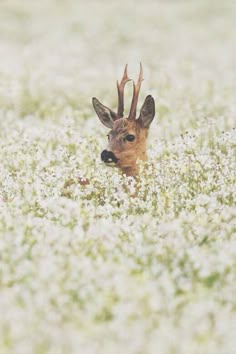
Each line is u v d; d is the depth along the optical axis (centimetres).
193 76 3123
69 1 5853
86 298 932
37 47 4141
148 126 1504
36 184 1403
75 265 1017
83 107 2559
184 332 844
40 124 2230
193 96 2639
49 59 3709
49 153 1728
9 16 5219
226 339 852
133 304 905
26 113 2503
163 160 1608
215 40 4494
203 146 1769
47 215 1263
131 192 1358
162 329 848
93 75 3241
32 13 5350
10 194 1399
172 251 1100
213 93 2731
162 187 1423
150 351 805
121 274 991
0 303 909
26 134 1922
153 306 893
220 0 5844
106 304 912
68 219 1210
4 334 836
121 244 1136
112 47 4225
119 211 1311
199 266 1041
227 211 1265
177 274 1020
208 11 5444
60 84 2975
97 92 2833
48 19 5138
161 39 4506
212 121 1961
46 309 894
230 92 2770
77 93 2798
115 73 3300
